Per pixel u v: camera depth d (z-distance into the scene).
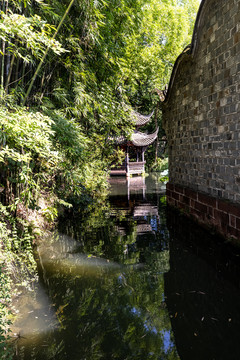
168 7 18.92
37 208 4.48
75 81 5.25
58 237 5.39
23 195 3.84
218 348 2.46
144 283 3.64
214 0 5.16
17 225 4.64
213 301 3.21
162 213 7.64
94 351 2.41
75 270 3.97
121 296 3.33
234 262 4.20
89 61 6.19
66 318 2.88
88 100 5.54
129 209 8.21
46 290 3.40
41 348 2.43
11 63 3.48
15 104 3.52
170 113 8.22
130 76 9.84
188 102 6.71
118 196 10.66
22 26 2.67
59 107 5.45
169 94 8.01
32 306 3.05
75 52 5.36
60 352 2.39
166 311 3.04
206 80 5.66
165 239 5.36
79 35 5.48
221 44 4.97
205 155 5.84
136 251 4.75
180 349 2.46
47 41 2.96
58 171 5.55
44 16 4.23
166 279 3.75
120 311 3.03
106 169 10.53
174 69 7.34
